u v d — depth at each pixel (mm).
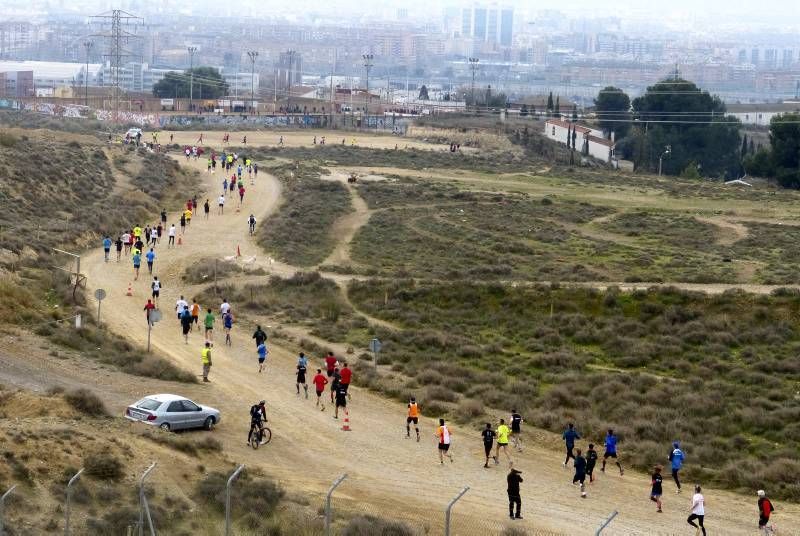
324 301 78625
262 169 149875
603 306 73562
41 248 83188
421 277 88188
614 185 151500
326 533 31469
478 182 147250
